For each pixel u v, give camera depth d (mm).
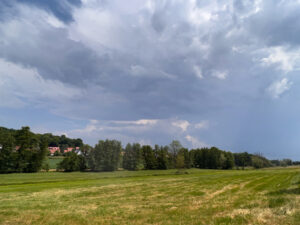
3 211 13008
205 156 123688
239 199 15609
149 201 16266
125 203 15547
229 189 22625
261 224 8641
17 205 15156
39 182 40875
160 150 104688
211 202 14734
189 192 21109
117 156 91938
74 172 75625
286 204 12094
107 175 60969
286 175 40594
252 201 14242
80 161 85750
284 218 9234
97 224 9938
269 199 14484
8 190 26469
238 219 9445
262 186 24297
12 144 65125
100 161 86312
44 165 73625
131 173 72438
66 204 15438
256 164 125188
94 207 14086
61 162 80188
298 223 8500
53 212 12570
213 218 9945
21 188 28766
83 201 16797
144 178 47562
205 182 31938
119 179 45719
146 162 101938
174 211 12109
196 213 11367
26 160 67625
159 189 24359
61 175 59469
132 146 100000
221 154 118062
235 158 143000
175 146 98125
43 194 21656
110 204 15195
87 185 30812
